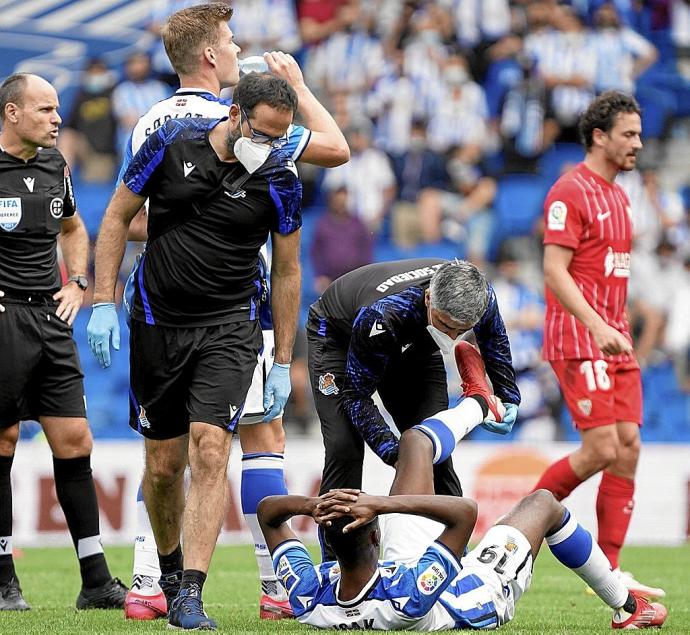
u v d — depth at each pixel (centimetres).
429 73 5775
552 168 5816
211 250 1759
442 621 1539
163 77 5862
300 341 4991
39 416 2170
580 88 5838
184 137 1747
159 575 1952
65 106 5962
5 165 2106
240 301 1806
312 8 6019
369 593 1510
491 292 1777
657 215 5488
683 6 6241
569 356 2558
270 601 1969
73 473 2161
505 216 5688
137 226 2062
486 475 4088
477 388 1736
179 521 1923
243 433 2030
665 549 3762
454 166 5712
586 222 2555
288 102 1705
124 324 5244
